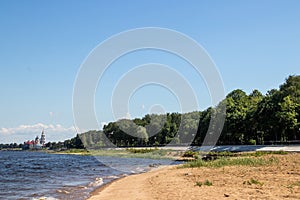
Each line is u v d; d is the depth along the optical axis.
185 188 22.25
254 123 74.88
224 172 29.28
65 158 104.94
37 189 30.28
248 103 86.12
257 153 48.53
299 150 49.19
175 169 37.84
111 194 24.50
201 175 28.72
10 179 40.91
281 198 17.28
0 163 81.81
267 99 72.75
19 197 25.45
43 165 71.06
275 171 27.64
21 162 86.44
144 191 23.58
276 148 55.62
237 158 40.00
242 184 22.30
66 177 42.19
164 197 19.83
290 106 64.00
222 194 19.14
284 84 79.94
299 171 26.91
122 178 36.44
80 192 27.12
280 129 70.50
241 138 81.81
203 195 19.16
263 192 19.02
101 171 49.81
